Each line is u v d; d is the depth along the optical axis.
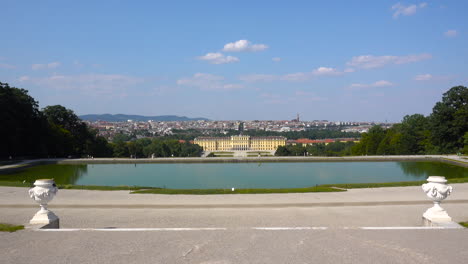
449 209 19.50
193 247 10.31
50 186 13.18
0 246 10.36
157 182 46.66
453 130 84.81
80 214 18.98
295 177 50.97
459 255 9.57
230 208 20.83
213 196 25.41
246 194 26.50
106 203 21.88
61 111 97.00
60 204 21.61
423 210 19.75
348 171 56.75
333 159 71.19
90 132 108.94
